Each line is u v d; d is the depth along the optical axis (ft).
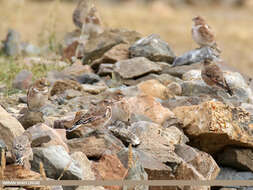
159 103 38.81
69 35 61.77
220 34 123.44
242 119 37.40
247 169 37.22
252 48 109.70
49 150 29.71
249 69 91.66
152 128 35.35
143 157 32.35
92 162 31.17
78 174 29.04
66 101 42.19
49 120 36.11
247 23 146.30
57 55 58.95
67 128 35.06
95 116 32.50
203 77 43.70
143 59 48.96
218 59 51.03
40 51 64.49
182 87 45.68
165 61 52.06
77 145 32.58
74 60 55.83
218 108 37.11
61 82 44.06
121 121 35.91
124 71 48.06
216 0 184.85
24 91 45.24
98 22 56.13
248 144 36.83
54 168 29.17
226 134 36.29
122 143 33.47
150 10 153.48
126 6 168.14
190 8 179.11
